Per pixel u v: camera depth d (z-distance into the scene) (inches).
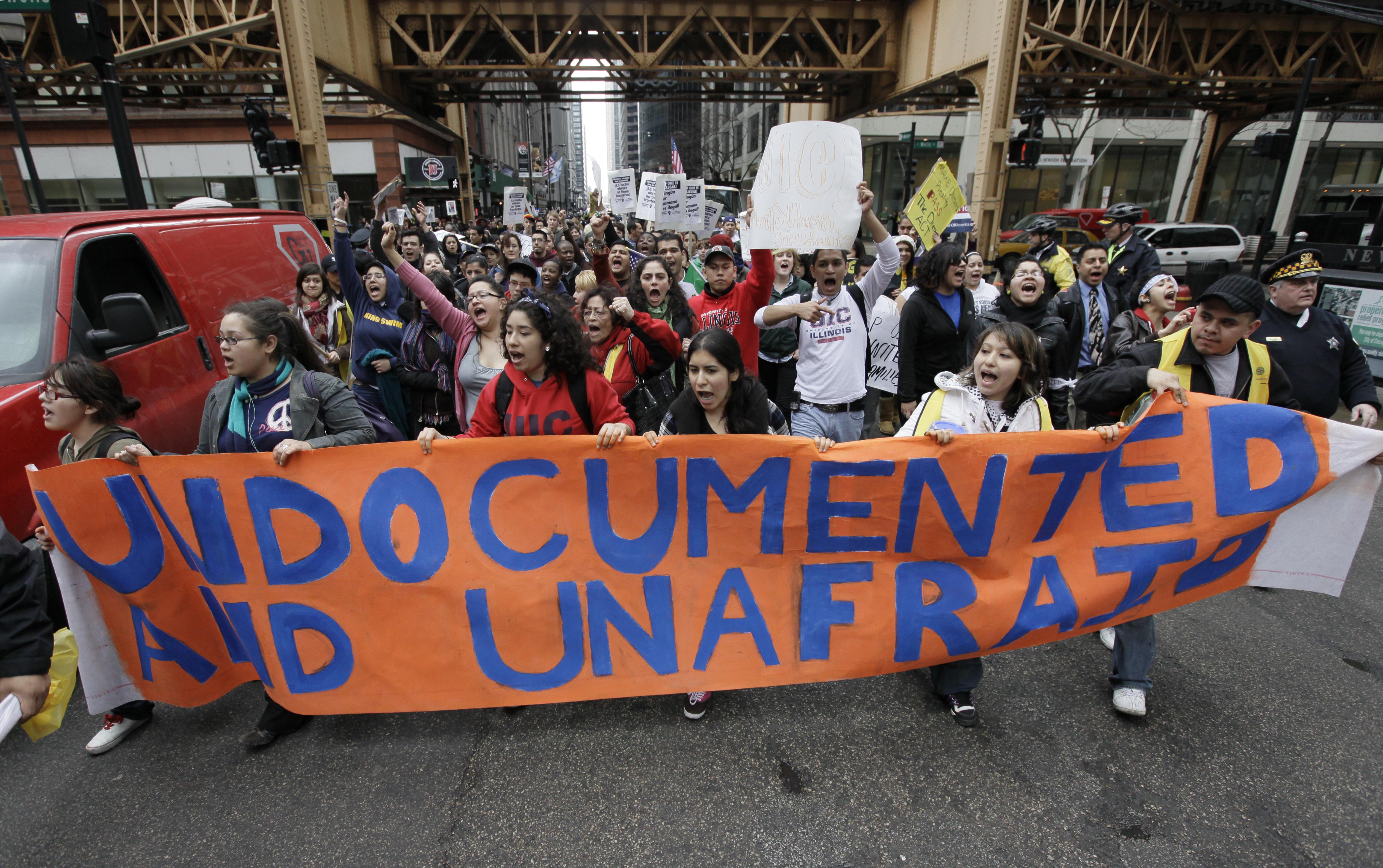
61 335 130.3
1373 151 1364.4
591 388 111.5
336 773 100.0
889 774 98.4
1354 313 316.5
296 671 104.6
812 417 162.6
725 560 106.7
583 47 774.5
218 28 474.0
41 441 119.0
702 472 103.9
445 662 105.3
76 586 98.1
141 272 155.8
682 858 85.1
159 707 115.1
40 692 67.8
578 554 105.0
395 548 103.0
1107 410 117.1
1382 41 713.0
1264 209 1406.3
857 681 119.4
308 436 105.5
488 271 262.1
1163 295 185.6
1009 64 468.8
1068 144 1346.0
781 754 102.4
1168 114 1350.9
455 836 88.7
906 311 176.1
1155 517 108.0
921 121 1332.4
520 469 102.9
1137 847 85.7
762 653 107.8
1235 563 109.3
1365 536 178.7
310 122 472.7
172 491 98.9
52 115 1049.5
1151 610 109.3
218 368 171.6
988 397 109.0
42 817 92.7
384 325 183.5
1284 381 116.9
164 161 1081.4
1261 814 90.6
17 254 136.8
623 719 110.6
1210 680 119.8
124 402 104.3
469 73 658.8
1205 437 106.5
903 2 638.5
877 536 106.4
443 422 182.7
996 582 107.6
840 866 83.7
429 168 866.8
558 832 89.1
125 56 486.3
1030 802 93.0
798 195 138.7
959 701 108.6
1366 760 100.2
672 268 176.4
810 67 664.4
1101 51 575.2
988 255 497.4
